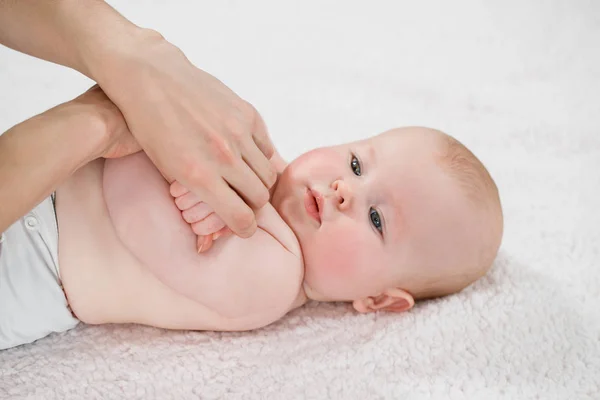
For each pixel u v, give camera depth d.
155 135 0.95
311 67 1.96
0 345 1.12
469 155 1.32
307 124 1.75
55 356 1.13
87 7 1.01
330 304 1.31
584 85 1.96
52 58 1.05
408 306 1.25
